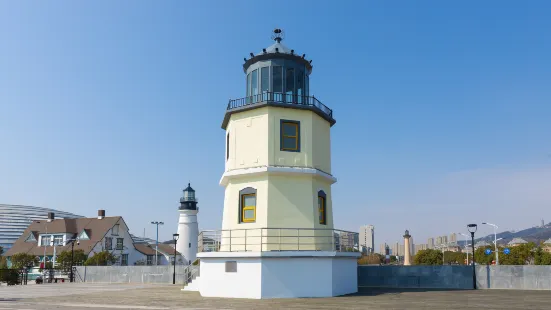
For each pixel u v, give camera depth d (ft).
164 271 129.49
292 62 90.68
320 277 77.30
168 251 325.62
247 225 84.33
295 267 76.64
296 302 66.64
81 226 277.85
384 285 102.12
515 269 92.79
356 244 90.07
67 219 286.46
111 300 71.77
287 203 84.07
